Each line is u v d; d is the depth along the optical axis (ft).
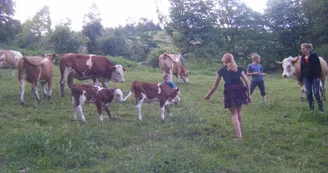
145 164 17.15
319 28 130.82
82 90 26.76
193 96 41.16
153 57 116.47
